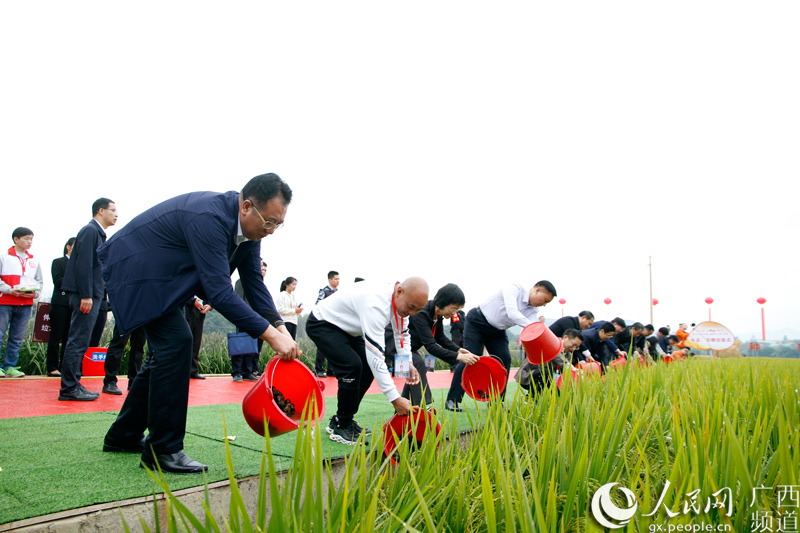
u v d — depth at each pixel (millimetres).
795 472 1944
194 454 2930
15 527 1778
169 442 2539
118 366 5543
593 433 2506
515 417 3070
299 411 2711
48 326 7199
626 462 2336
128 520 2053
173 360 2564
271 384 2564
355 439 3584
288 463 2781
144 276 2598
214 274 2576
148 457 2541
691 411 2848
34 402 4648
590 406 2814
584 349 7797
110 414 4137
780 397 3184
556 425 2373
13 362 6652
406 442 2295
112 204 5254
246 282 3215
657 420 2887
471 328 5844
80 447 2971
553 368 4887
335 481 2910
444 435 2625
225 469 2600
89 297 4887
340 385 3641
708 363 7680
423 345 4629
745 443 2262
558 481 2180
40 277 7246
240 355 7789
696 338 26844
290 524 1519
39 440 3123
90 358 6898
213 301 2576
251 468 2635
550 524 1697
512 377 11055
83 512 1948
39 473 2412
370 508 1541
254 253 3176
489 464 2207
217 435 3502
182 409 2582
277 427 2369
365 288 3520
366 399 6012
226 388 6766
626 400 2752
